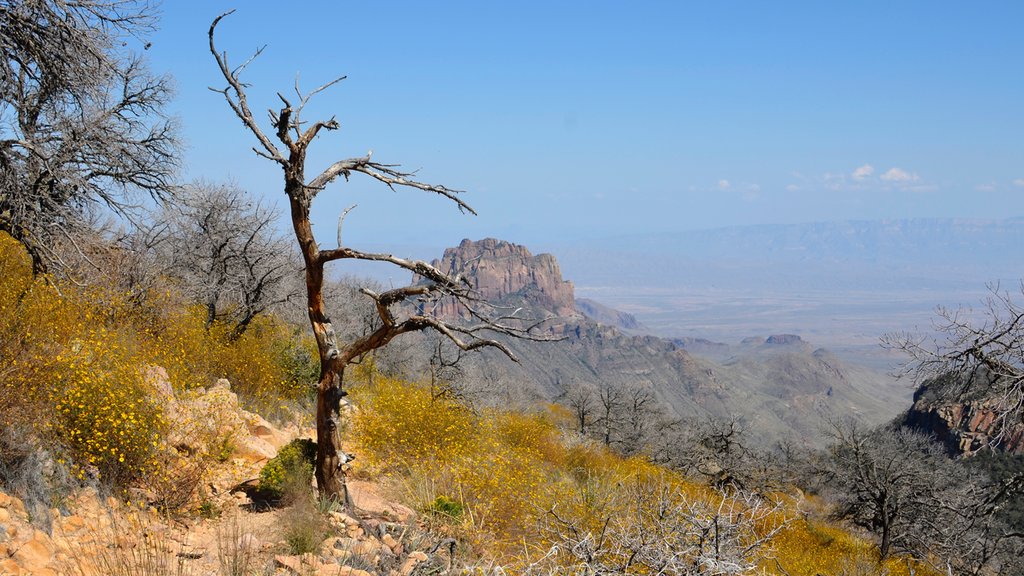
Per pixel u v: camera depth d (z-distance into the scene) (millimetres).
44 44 11930
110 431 7703
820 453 37594
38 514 6277
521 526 10047
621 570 6223
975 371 13016
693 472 31672
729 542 6137
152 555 6477
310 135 8250
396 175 8789
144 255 16281
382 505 9898
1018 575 18031
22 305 9672
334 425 8789
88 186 13047
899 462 27062
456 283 8125
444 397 18016
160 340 12312
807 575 13805
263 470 8609
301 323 21375
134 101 14727
